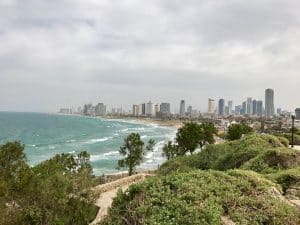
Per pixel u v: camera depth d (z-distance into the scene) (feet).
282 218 39.14
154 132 594.65
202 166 105.70
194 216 34.99
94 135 499.51
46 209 44.47
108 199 83.25
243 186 43.83
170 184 41.37
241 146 103.96
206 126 202.49
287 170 69.00
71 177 51.62
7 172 44.57
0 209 40.75
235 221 37.32
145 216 36.04
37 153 289.12
